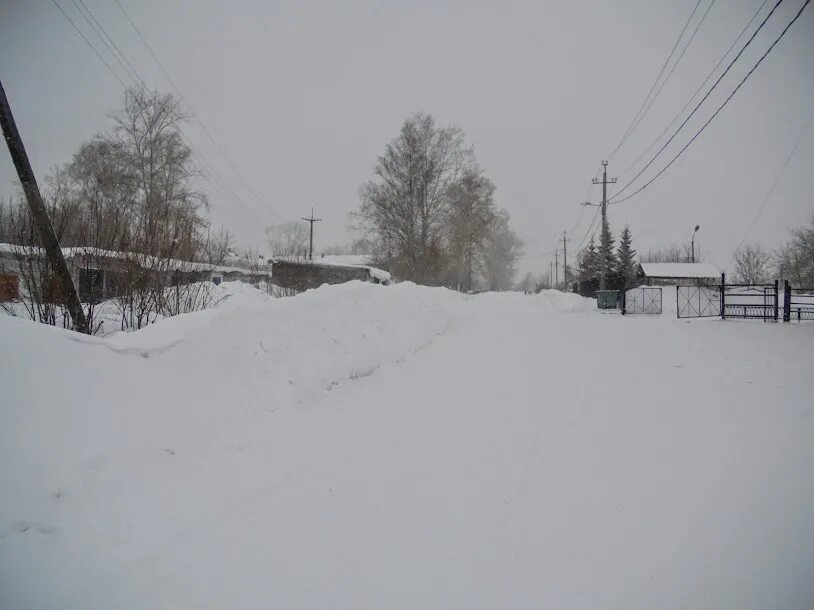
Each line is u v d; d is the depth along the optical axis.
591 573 2.38
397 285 10.10
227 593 2.18
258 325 4.64
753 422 4.38
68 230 6.00
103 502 2.62
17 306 5.13
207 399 3.68
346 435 4.22
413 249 36.06
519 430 4.42
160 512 2.72
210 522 2.74
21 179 5.02
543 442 4.12
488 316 17.33
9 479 2.38
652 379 6.31
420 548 2.58
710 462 3.59
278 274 23.89
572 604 2.16
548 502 3.08
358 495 3.15
